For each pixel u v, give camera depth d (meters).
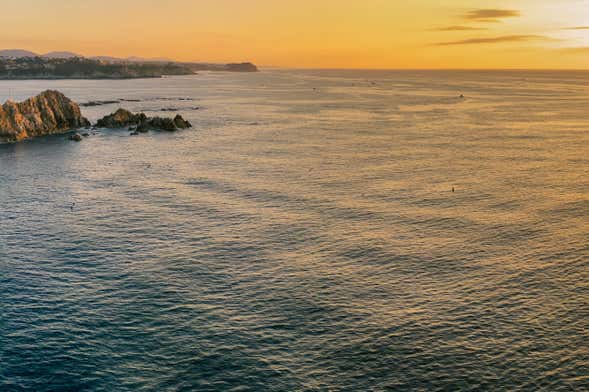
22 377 40.75
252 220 74.75
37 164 114.00
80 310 50.47
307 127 171.38
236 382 39.94
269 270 58.62
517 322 47.69
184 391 39.09
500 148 131.12
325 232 69.81
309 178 99.00
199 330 46.81
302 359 42.59
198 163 113.44
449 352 43.31
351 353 43.25
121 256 62.81
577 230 70.38
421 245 65.19
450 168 107.69
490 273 57.44
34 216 77.50
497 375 40.56
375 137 149.62
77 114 170.50
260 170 106.00
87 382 40.16
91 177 101.44
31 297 53.00
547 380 40.03
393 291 53.53
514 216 76.19
